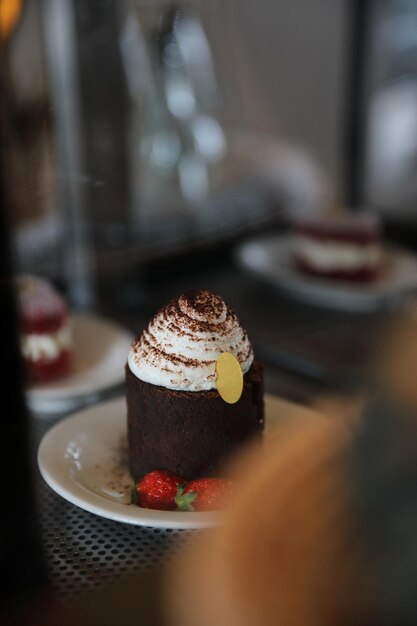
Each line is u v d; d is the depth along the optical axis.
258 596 0.30
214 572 0.32
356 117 1.06
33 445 0.54
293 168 1.02
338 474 0.32
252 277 0.87
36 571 0.43
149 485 0.51
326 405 0.60
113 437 0.56
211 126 0.97
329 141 1.08
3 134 0.47
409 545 0.29
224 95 0.99
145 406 0.52
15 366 0.46
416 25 1.04
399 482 0.30
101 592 0.40
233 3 0.97
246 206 0.94
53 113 0.74
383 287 0.84
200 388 0.52
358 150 1.07
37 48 0.72
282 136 1.06
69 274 0.80
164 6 0.88
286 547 0.31
